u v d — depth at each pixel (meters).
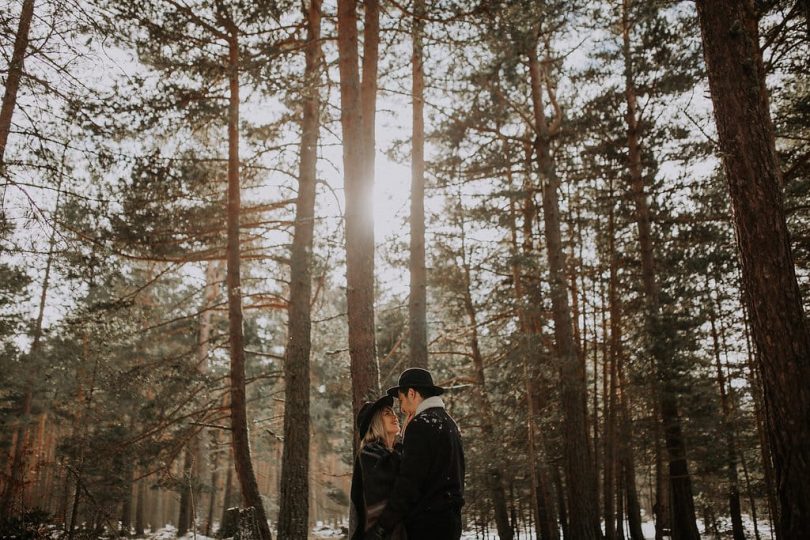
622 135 17.78
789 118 13.60
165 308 18.56
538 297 16.58
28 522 10.39
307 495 12.21
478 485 20.06
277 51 10.40
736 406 19.92
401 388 3.48
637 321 18.27
